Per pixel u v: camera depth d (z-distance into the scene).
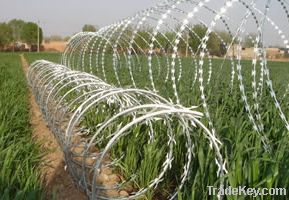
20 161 4.72
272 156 4.31
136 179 5.12
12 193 4.14
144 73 12.51
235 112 7.01
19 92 10.75
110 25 8.33
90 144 4.08
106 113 6.57
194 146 4.60
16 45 90.81
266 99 7.66
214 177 3.96
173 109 3.63
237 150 4.04
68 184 5.28
